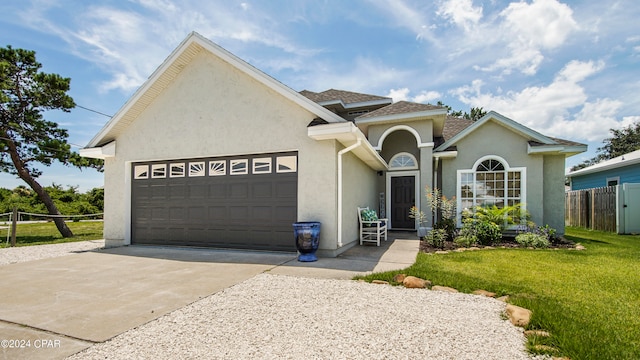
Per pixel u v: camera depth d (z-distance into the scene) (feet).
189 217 30.58
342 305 14.07
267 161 27.81
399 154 45.65
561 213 37.24
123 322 12.39
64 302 14.78
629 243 32.81
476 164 38.91
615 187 43.34
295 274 19.65
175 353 9.95
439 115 37.37
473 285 16.67
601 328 11.46
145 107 32.14
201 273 20.13
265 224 27.58
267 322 12.28
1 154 46.32
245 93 28.37
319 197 25.54
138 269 21.54
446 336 11.02
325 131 23.84
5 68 42.73
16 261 25.39
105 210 33.68
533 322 11.78
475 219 34.83
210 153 29.45
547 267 21.12
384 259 24.18
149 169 32.58
